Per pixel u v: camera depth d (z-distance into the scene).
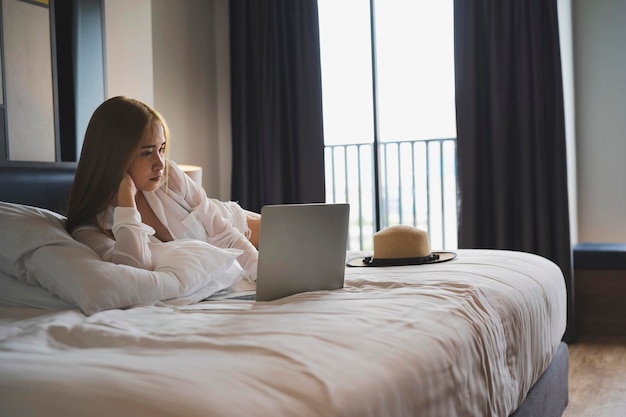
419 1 4.96
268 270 1.77
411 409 1.12
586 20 4.29
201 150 4.64
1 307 1.76
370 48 4.62
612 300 3.93
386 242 2.55
